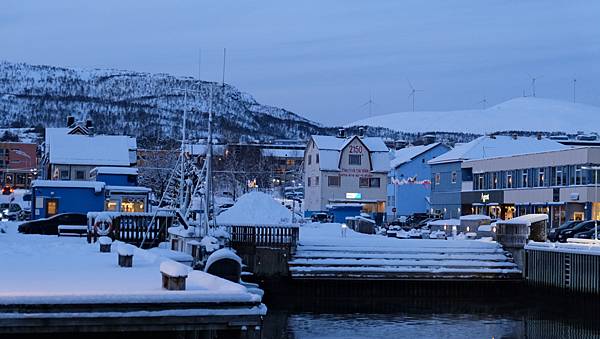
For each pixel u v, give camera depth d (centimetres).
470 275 4266
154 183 9831
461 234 5697
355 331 3219
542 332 3297
